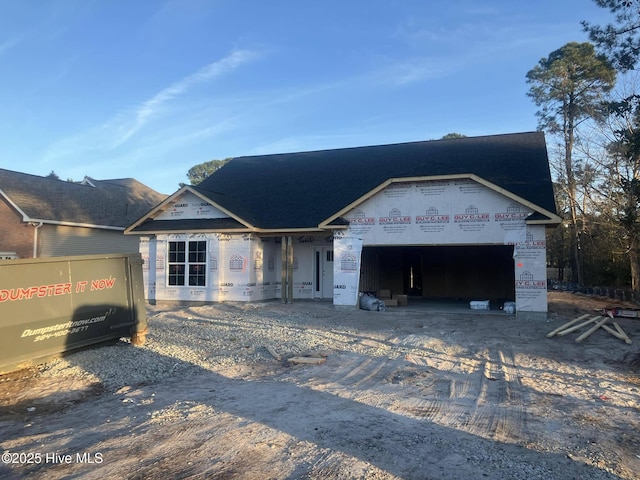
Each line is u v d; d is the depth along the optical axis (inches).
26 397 280.7
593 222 1229.1
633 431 217.9
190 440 204.2
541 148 780.6
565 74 1378.0
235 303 730.2
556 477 169.5
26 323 322.7
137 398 275.3
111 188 1328.7
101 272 382.0
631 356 378.9
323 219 730.8
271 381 311.1
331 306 693.9
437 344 424.8
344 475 169.3
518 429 218.8
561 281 1594.5
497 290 850.1
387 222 650.8
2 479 169.8
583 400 267.1
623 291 939.3
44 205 1043.3
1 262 309.7
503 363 358.9
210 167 2738.7
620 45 603.8
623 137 560.1
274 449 193.5
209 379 319.3
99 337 380.2
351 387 294.8
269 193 863.7
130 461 183.3
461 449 194.1
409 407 252.5
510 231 595.2
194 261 764.0
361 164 900.6
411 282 904.3
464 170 746.2
